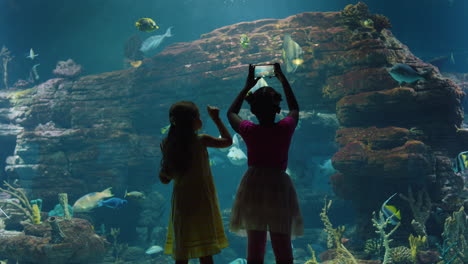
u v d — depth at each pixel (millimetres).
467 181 16781
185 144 2568
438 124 13031
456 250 10422
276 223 2463
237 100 2852
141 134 21297
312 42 15648
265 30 18031
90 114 21656
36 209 15469
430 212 12117
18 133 22203
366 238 13031
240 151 18281
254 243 2551
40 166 20469
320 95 15430
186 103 2646
